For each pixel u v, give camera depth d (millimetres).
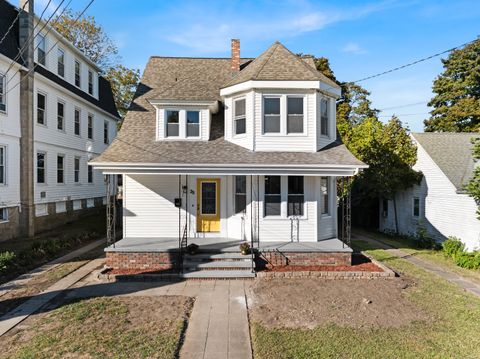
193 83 14195
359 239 18078
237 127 12922
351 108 34781
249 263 10383
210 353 5707
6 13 15375
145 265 10602
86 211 22234
